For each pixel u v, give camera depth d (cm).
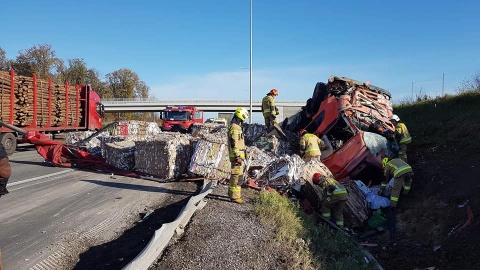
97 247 495
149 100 6706
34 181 871
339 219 789
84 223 579
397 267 634
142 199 717
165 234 471
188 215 557
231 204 667
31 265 434
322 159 1020
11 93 1359
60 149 1110
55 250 476
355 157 955
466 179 796
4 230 543
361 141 956
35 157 1326
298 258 497
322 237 620
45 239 511
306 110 1323
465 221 675
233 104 6022
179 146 926
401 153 960
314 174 820
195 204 607
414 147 1140
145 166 933
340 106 1057
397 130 973
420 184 912
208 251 462
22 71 6456
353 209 824
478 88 1627
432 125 1264
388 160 923
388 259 666
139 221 593
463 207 715
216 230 526
